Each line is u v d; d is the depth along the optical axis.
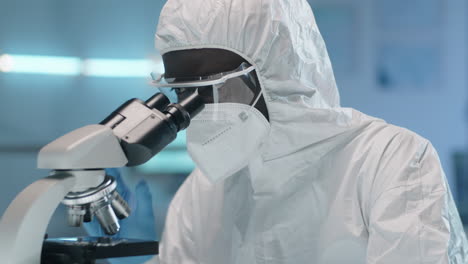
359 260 1.14
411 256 1.01
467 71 3.84
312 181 1.20
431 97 3.86
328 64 1.27
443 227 1.02
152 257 0.88
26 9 3.72
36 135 3.80
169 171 3.77
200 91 1.10
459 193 3.87
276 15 1.13
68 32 3.78
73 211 0.85
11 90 3.76
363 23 3.76
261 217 1.22
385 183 1.09
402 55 3.81
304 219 1.19
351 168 1.16
